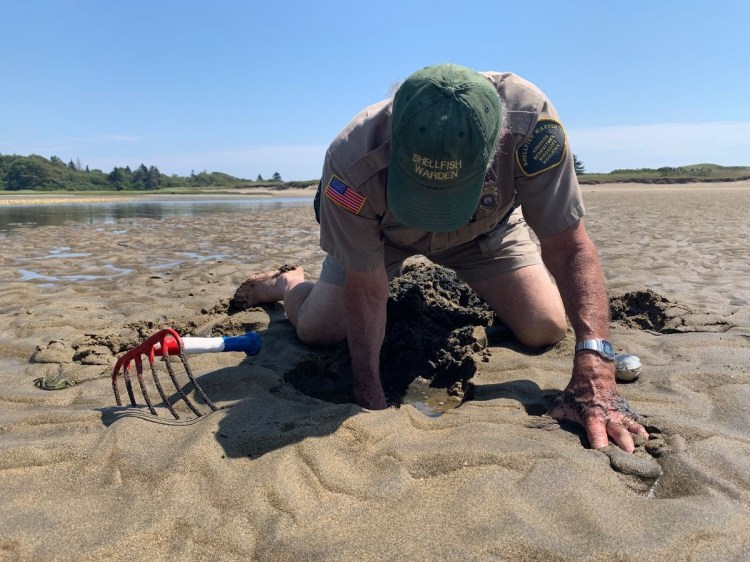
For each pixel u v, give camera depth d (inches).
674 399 102.6
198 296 198.1
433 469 80.7
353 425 92.4
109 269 261.3
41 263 277.1
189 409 104.6
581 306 98.0
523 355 130.4
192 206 941.2
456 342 136.7
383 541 66.5
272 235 414.0
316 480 79.4
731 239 322.7
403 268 181.0
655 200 821.9
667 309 152.6
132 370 125.6
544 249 103.6
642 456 83.4
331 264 135.9
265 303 172.6
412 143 77.0
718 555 62.2
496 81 99.2
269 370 119.2
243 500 74.6
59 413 101.3
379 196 98.2
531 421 94.2
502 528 66.8
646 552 62.5
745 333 136.4
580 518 68.7
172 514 71.9
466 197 82.4
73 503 75.1
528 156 95.8
